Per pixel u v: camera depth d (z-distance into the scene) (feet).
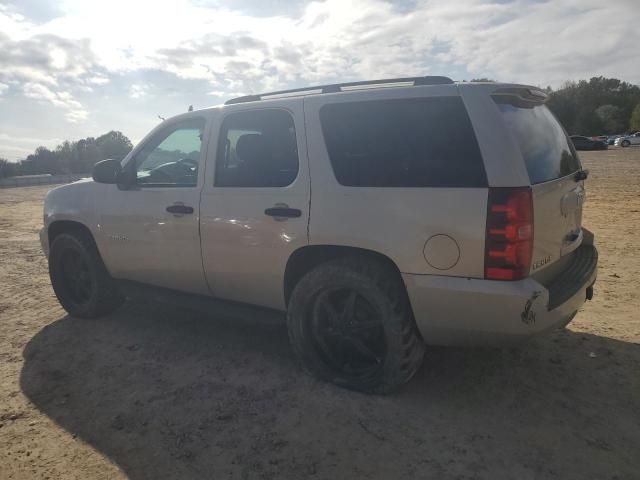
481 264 8.86
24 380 11.63
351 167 10.23
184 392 10.87
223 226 11.82
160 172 13.41
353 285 10.16
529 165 9.33
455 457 8.51
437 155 9.41
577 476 8.01
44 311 16.56
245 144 11.68
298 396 10.59
